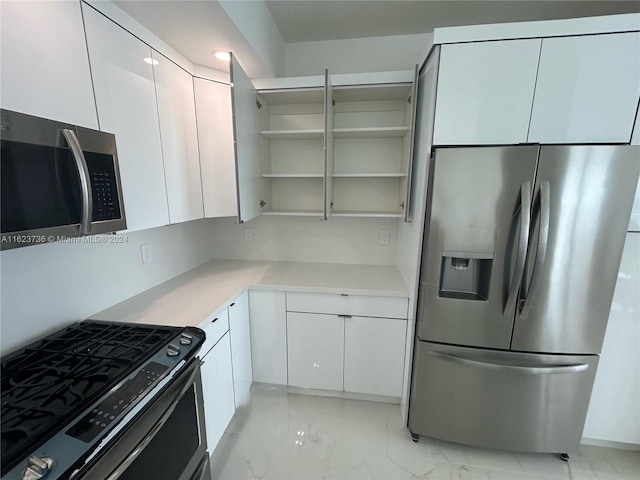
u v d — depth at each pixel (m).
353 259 2.30
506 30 1.22
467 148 1.29
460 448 1.63
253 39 1.45
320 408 1.92
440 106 1.31
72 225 0.84
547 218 1.22
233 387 1.68
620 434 1.55
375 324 1.79
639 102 1.20
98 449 0.68
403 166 1.95
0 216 0.68
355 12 1.78
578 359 1.39
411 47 2.06
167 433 0.98
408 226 1.79
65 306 1.21
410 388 1.67
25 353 1.00
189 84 1.54
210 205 1.71
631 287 1.38
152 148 1.29
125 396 0.82
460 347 1.48
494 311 1.40
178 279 1.93
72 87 0.91
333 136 2.03
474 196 1.31
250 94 1.64
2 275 0.98
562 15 1.80
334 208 2.21
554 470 1.50
